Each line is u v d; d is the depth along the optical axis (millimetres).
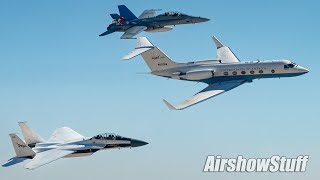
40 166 117188
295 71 140000
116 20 167500
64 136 135875
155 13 168500
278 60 141875
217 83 145875
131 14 167000
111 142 130250
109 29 168250
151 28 164500
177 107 132125
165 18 163125
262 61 143000
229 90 140375
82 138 131500
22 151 125500
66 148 127062
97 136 130375
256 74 142625
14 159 125500
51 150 126625
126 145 131000
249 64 143250
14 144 125312
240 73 143625
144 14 169000
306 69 140375
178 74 149125
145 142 132750
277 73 141125
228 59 152375
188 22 162875
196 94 140125
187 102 134875
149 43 153500
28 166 117312
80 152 128125
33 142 133750
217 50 157000
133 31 158875
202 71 145875
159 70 152000
